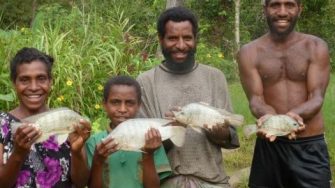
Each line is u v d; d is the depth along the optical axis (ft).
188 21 14.43
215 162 14.56
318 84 15.71
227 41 58.85
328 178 16.29
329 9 67.26
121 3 44.32
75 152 12.65
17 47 27.17
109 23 33.12
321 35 66.90
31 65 12.82
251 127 14.75
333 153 25.85
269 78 16.11
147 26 41.50
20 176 12.48
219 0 61.31
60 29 32.04
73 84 26.32
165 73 14.78
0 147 12.42
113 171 13.93
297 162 16.05
